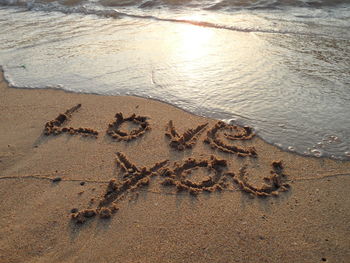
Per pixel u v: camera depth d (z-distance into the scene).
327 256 0.81
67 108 1.50
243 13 2.88
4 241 0.88
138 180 1.07
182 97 1.52
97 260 0.82
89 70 1.84
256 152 1.17
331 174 1.06
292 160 1.13
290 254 0.81
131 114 1.42
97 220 0.93
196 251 0.83
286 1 3.06
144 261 0.81
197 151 1.19
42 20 3.06
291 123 1.30
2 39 2.50
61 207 0.97
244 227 0.89
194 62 1.87
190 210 0.95
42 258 0.83
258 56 1.91
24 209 0.98
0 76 1.86
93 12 3.25
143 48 2.13
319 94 1.47
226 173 1.09
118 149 1.22
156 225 0.91
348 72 1.66
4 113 1.49
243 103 1.44
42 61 2.01
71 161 1.17
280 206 0.95
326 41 2.09
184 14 2.96
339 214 0.92
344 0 3.02
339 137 1.21
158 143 1.24
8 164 1.16
